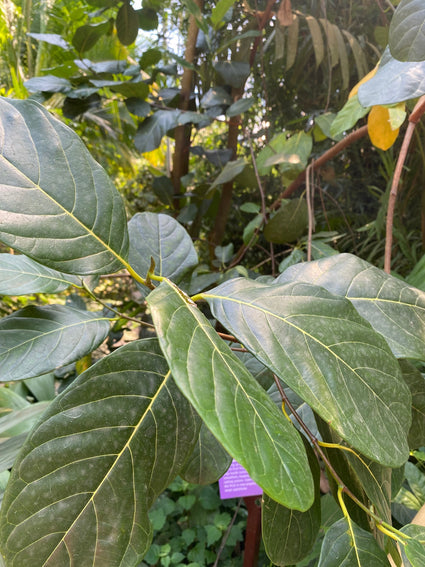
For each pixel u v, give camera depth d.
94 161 0.36
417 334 0.40
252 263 1.79
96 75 1.29
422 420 0.48
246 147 1.66
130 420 0.34
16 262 0.51
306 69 1.56
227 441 0.22
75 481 0.31
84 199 0.34
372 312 0.42
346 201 1.67
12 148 0.32
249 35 1.16
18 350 0.44
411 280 0.99
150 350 0.37
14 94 2.33
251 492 0.99
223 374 0.26
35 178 0.33
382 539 0.41
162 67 1.29
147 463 0.34
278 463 0.24
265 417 0.26
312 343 0.32
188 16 1.39
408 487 1.06
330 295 0.36
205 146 1.96
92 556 0.31
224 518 1.58
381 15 1.32
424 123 1.20
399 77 0.40
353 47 1.23
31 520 0.30
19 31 2.17
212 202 1.55
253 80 1.53
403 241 1.36
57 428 0.32
